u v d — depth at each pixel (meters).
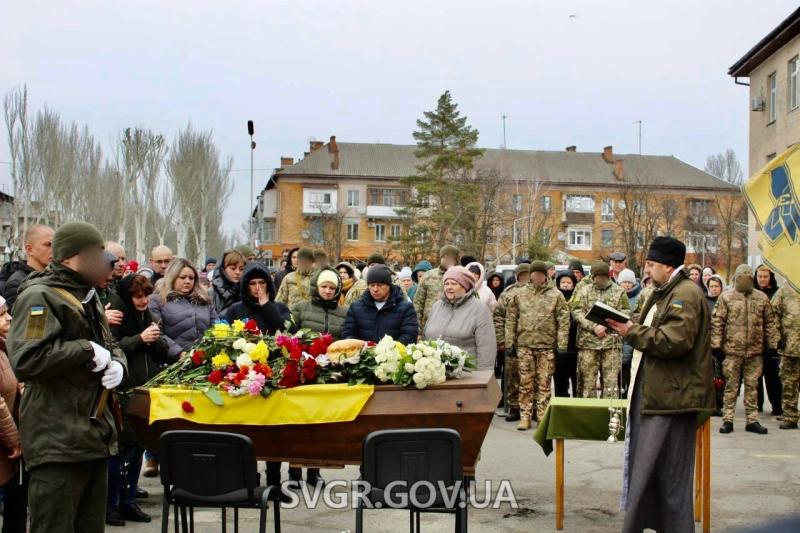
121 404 5.35
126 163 56.25
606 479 7.04
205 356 5.05
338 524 5.74
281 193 68.56
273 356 5.01
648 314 5.05
